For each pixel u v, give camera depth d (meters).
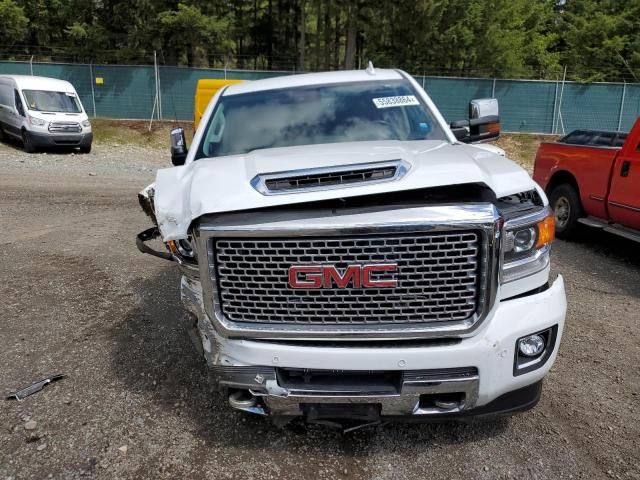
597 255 7.01
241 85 4.56
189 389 3.52
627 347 4.21
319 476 2.71
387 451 2.90
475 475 2.71
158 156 20.06
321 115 4.02
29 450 2.90
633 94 25.06
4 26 33.91
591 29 35.44
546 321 2.73
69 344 4.16
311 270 2.48
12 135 19.05
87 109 26.23
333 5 29.47
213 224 2.52
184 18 30.64
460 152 3.14
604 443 2.98
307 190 2.55
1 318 4.64
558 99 25.47
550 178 8.01
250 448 2.93
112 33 34.91
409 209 2.45
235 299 2.59
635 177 6.33
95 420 3.18
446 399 2.66
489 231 2.43
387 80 4.36
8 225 8.05
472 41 31.05
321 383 2.63
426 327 2.51
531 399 2.84
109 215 8.88
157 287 5.41
